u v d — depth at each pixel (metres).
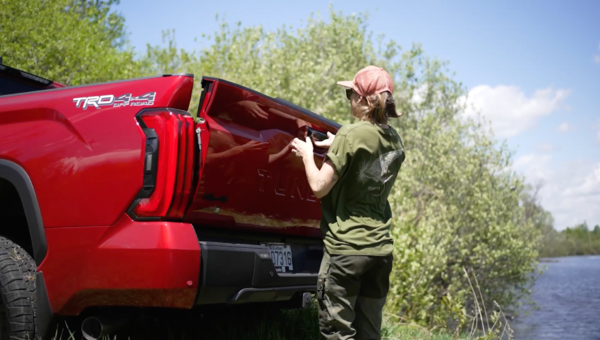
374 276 2.82
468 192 10.77
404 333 4.92
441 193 10.19
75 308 2.72
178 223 2.54
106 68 10.98
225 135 2.73
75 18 12.65
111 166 2.65
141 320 3.21
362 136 2.68
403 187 9.04
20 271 2.94
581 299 22.16
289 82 10.42
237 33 11.09
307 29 12.16
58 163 2.81
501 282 11.51
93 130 2.76
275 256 3.21
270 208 3.12
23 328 2.87
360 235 2.68
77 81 10.27
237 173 2.82
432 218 8.88
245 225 2.98
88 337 2.71
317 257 3.60
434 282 10.03
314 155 3.36
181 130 2.55
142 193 2.56
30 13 10.27
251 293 2.80
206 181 2.65
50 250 2.78
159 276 2.45
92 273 2.62
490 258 10.26
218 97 2.67
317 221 3.58
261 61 11.08
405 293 7.47
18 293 2.88
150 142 2.57
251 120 2.92
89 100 2.85
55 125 2.92
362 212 2.74
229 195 2.80
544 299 22.08
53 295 2.75
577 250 105.44
